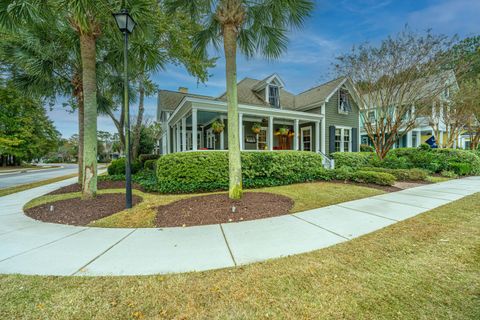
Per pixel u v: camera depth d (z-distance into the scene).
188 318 1.60
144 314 1.65
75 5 4.02
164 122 16.00
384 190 6.50
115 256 2.62
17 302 1.78
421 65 8.48
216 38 5.92
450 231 3.17
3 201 5.91
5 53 6.83
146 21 5.20
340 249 2.71
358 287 1.93
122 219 4.03
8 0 4.16
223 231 3.42
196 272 2.24
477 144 14.00
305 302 1.75
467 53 9.40
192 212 4.29
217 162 6.95
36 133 27.22
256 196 5.36
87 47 5.16
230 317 1.61
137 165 11.77
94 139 5.37
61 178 11.85
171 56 10.66
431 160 10.15
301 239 3.07
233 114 4.91
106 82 9.53
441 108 12.13
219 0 4.84
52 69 7.04
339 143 13.78
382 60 9.03
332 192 6.16
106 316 1.63
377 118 10.63
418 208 4.54
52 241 3.09
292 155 8.09
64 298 1.83
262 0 5.06
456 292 1.84
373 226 3.54
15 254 2.68
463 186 7.07
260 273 2.19
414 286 1.93
